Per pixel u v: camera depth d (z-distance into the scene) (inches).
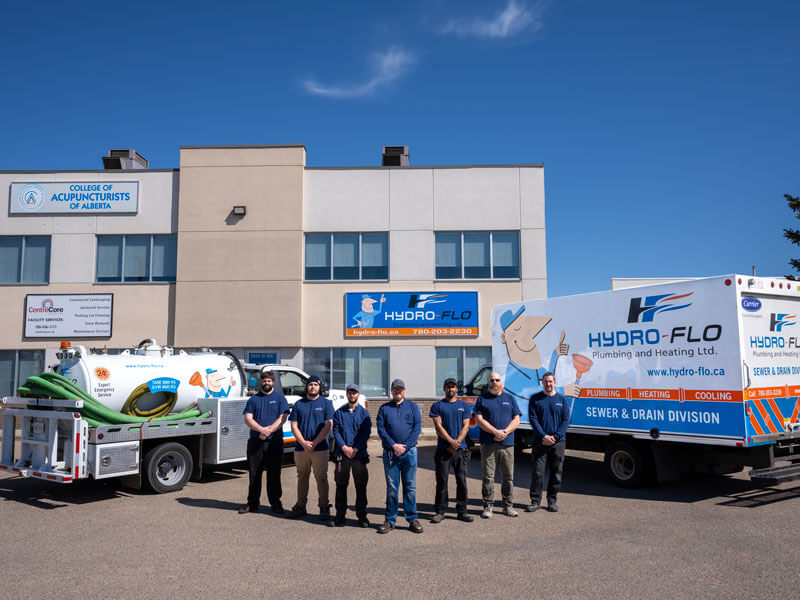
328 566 230.4
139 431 365.7
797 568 223.6
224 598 198.7
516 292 751.1
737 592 200.5
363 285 752.3
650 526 286.4
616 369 386.3
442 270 758.5
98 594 202.5
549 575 218.8
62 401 356.5
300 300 741.9
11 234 766.5
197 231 752.3
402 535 274.5
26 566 232.1
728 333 332.5
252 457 319.9
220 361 436.5
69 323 753.0
